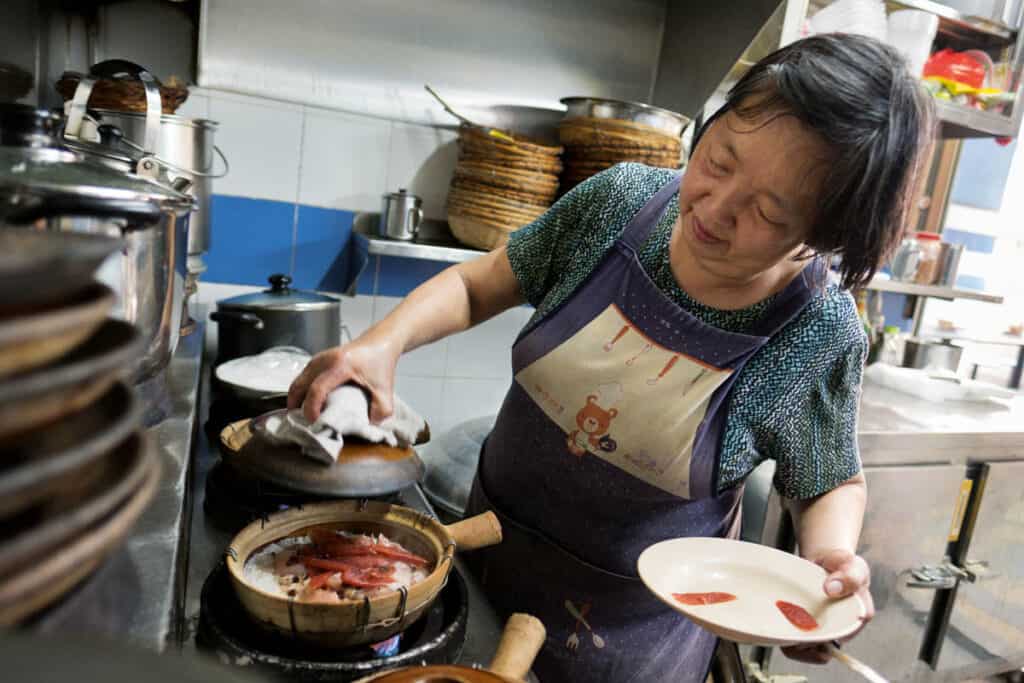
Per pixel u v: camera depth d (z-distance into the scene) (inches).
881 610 79.4
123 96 55.1
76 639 11.9
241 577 26.6
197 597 31.1
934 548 80.4
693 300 42.3
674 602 31.7
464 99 80.9
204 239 62.6
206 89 71.2
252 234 76.1
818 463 43.8
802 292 41.2
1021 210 125.2
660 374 42.6
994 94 91.5
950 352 109.0
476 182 71.8
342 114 76.5
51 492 13.4
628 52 86.4
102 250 13.3
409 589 26.7
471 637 31.7
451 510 60.9
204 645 26.9
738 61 74.7
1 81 49.6
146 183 28.7
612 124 72.1
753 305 41.3
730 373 41.8
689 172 35.5
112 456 15.3
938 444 77.8
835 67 29.9
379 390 37.7
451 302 45.3
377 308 82.8
